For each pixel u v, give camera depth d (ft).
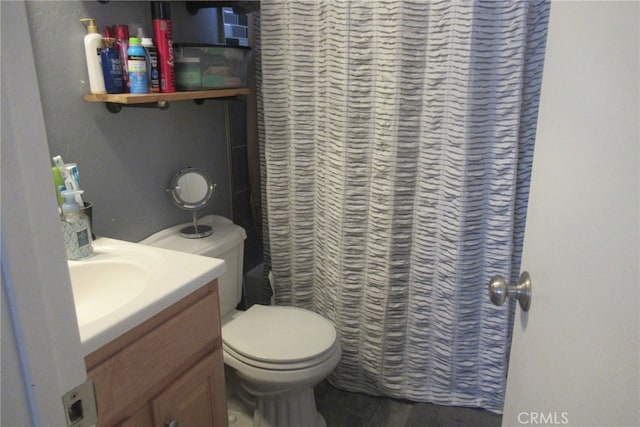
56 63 4.42
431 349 6.17
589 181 1.97
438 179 5.50
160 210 5.80
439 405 6.34
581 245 2.02
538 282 2.56
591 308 1.89
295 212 6.44
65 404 1.65
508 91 5.03
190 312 3.87
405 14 5.09
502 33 4.92
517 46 4.87
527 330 2.73
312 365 5.06
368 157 5.72
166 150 5.77
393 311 6.11
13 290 1.43
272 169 6.31
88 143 4.83
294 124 6.07
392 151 5.52
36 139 1.48
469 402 6.24
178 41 5.81
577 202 2.09
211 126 6.42
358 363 6.51
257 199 7.23
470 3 4.84
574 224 2.11
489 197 5.41
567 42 2.30
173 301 3.64
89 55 4.57
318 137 6.06
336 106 5.68
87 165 4.86
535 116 5.06
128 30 4.86
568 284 2.14
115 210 5.23
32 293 1.49
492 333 5.82
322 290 6.60
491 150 5.26
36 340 1.51
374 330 6.25
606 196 1.80
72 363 1.67
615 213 1.72
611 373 1.71
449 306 5.83
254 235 7.54
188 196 5.83
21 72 1.42
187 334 3.86
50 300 1.56
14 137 1.41
